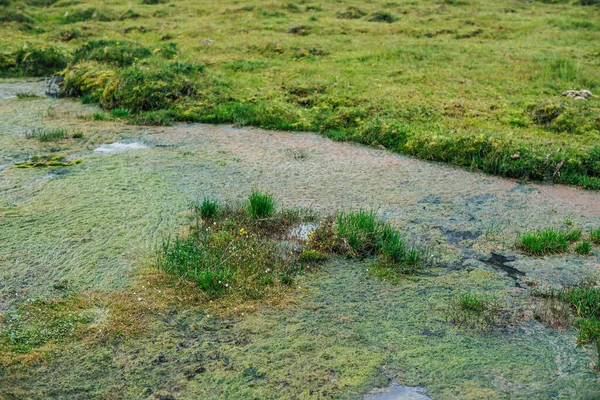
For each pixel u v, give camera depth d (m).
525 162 7.88
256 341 4.17
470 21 18.78
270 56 14.86
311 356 4.02
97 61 13.56
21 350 3.99
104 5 21.61
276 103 10.62
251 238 5.61
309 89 11.62
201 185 7.11
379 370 3.91
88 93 11.99
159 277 4.89
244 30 17.69
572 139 9.09
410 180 7.59
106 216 6.08
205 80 11.90
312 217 6.22
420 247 5.72
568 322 4.50
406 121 9.84
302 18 19.38
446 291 4.93
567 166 7.84
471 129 9.30
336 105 10.82
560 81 12.32
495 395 3.69
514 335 4.33
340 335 4.27
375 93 11.30
